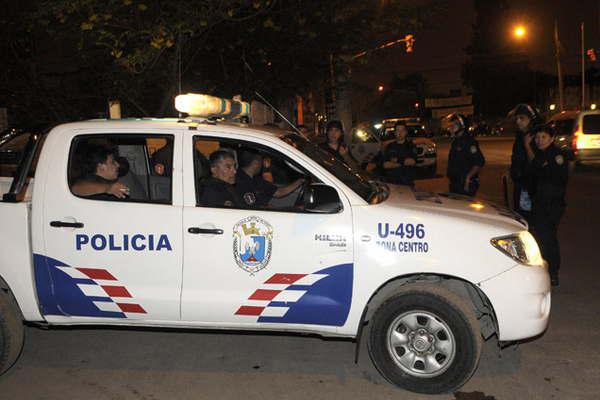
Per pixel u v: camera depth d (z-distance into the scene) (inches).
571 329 227.6
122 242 185.3
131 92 442.3
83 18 388.2
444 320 175.3
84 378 191.6
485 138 1911.9
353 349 213.6
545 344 213.9
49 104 509.0
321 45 466.6
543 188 272.8
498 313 176.7
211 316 185.8
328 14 446.9
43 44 536.4
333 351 212.1
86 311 188.7
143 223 185.0
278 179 248.5
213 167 197.6
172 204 186.1
